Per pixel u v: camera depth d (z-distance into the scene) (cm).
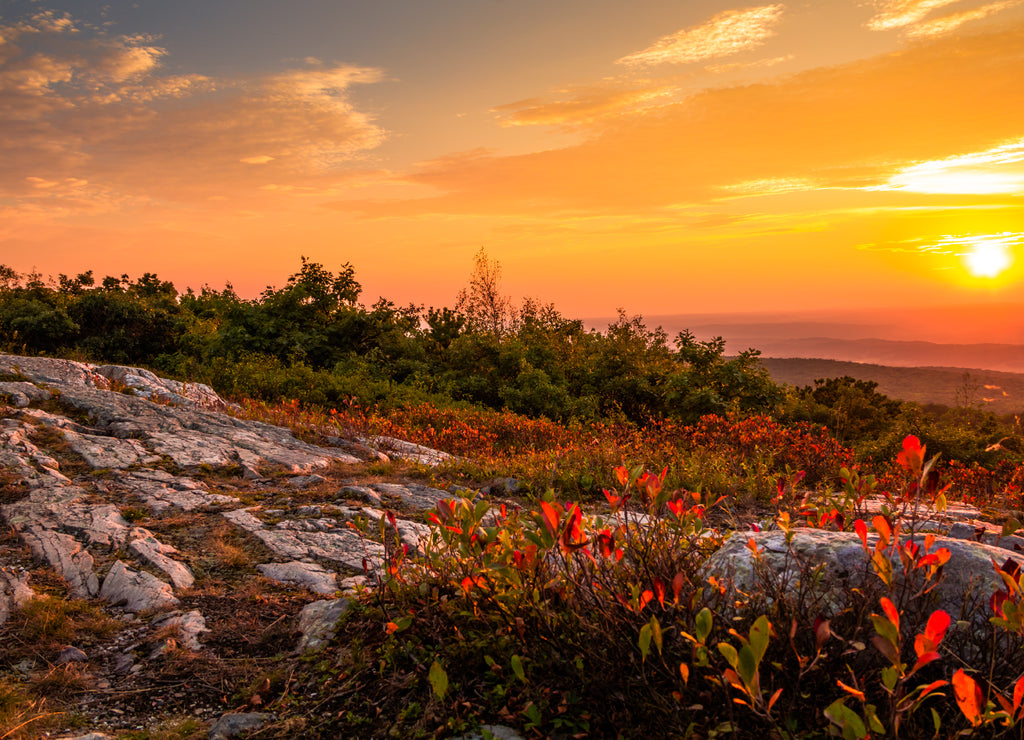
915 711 204
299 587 410
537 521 280
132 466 630
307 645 329
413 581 349
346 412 1163
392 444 928
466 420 1223
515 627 274
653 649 241
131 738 261
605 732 232
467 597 309
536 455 884
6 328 1603
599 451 879
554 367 1891
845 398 3594
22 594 371
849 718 166
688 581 261
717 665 216
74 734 262
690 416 1546
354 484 675
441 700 243
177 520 509
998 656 211
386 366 1814
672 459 854
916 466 257
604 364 1905
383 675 288
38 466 580
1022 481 888
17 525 464
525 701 253
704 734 208
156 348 1816
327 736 258
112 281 2242
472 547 298
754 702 181
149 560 426
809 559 268
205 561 443
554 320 2495
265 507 568
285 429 910
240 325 1773
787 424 1520
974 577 244
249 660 324
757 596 248
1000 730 192
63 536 452
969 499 749
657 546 300
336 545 481
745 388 1639
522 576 282
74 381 934
